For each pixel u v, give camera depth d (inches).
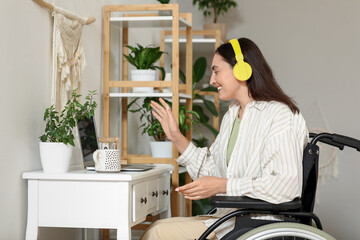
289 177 62.7
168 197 94.1
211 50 164.6
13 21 72.6
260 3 177.5
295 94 173.8
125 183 71.6
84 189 72.4
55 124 81.5
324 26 172.2
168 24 114.7
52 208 73.2
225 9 169.3
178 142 80.0
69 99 85.7
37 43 79.8
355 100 168.9
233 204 61.4
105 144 77.0
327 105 171.0
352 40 170.1
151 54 107.9
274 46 175.9
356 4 170.2
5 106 70.6
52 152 73.5
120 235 71.2
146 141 140.0
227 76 72.5
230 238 64.0
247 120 70.9
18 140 74.0
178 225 70.9
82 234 99.0
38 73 80.2
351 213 166.2
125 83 105.9
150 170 82.0
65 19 85.0
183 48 155.9
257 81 71.2
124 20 107.3
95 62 103.9
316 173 66.3
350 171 166.1
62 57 83.5
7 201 71.2
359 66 169.3
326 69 171.6
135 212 74.4
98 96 105.6
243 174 69.5
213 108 143.3
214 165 78.8
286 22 175.3
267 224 61.3
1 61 69.6
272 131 66.2
